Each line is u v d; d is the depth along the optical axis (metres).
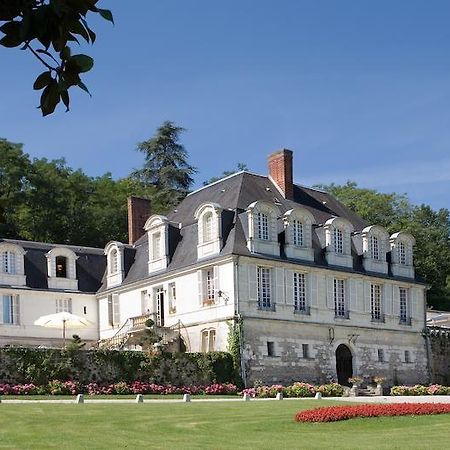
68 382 35.72
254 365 41.00
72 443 18.45
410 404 26.80
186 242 45.69
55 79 4.40
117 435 19.94
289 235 44.06
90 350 37.16
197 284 43.34
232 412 25.77
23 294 47.00
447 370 51.66
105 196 74.31
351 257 47.16
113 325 49.03
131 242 52.34
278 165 48.91
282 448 17.81
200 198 48.94
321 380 43.78
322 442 19.03
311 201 50.06
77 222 67.81
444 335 51.97
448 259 80.56
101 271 51.88
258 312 41.75
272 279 42.88
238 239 42.16
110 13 4.29
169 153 84.75
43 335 47.34
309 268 44.34
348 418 23.53
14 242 49.00
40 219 65.50
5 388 33.91
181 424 22.33
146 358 38.41
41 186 66.75
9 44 4.32
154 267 46.84
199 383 39.31
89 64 4.38
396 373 48.09
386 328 48.16
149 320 42.34
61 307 48.78
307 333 43.78
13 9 4.30
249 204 44.84
